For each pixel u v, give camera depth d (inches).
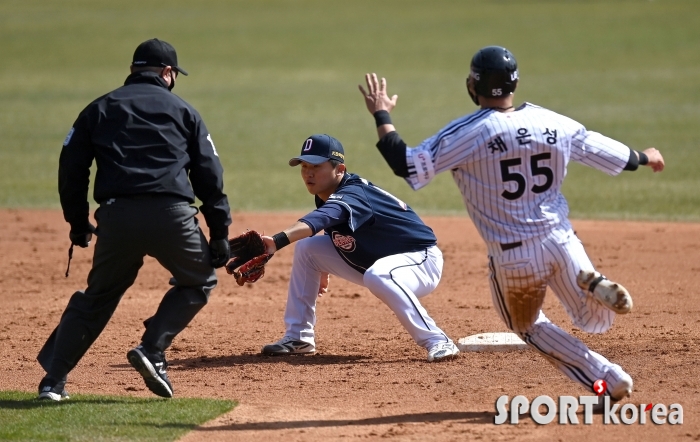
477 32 6205.7
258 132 3051.2
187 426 716.7
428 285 953.5
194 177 762.8
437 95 3880.4
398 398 801.6
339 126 3152.1
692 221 1802.4
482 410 760.3
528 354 947.3
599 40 5684.1
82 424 717.9
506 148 672.4
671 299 1214.9
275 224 1790.1
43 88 4131.4
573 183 2267.5
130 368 931.3
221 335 1083.3
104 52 5339.6
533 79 4340.6
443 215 1920.5
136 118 749.9
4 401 790.5
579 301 698.2
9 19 6825.8
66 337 778.8
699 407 753.0
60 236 1742.1
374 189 936.9
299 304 989.2
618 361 905.5
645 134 2869.1
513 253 681.0
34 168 2463.1
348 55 5329.7
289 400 800.3
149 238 738.8
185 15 7298.2
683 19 6451.8
